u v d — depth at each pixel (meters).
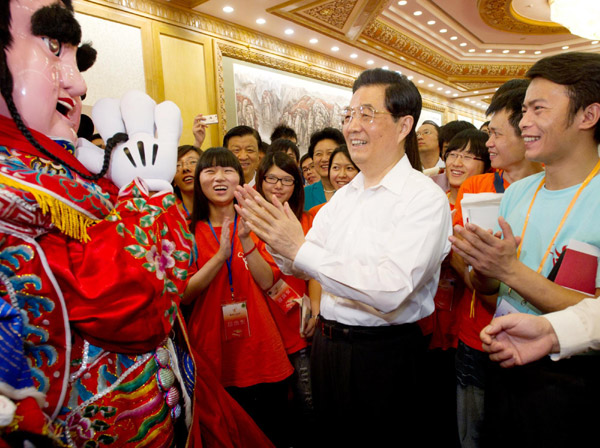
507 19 5.97
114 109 0.95
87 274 0.70
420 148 2.92
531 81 0.88
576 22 5.02
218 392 1.24
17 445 0.55
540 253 0.91
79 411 0.71
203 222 1.53
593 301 0.76
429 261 0.89
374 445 1.05
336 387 1.07
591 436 0.77
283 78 5.68
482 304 1.31
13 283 0.62
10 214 0.62
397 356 1.03
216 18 4.72
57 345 0.67
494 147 1.34
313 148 2.40
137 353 0.79
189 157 1.94
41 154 0.71
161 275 0.80
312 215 1.81
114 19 3.75
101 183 0.94
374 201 1.05
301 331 1.52
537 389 0.80
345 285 0.90
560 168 0.88
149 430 0.79
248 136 2.43
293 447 1.60
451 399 1.90
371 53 6.37
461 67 7.92
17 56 0.68
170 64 4.26
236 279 1.44
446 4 5.55
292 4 4.39
